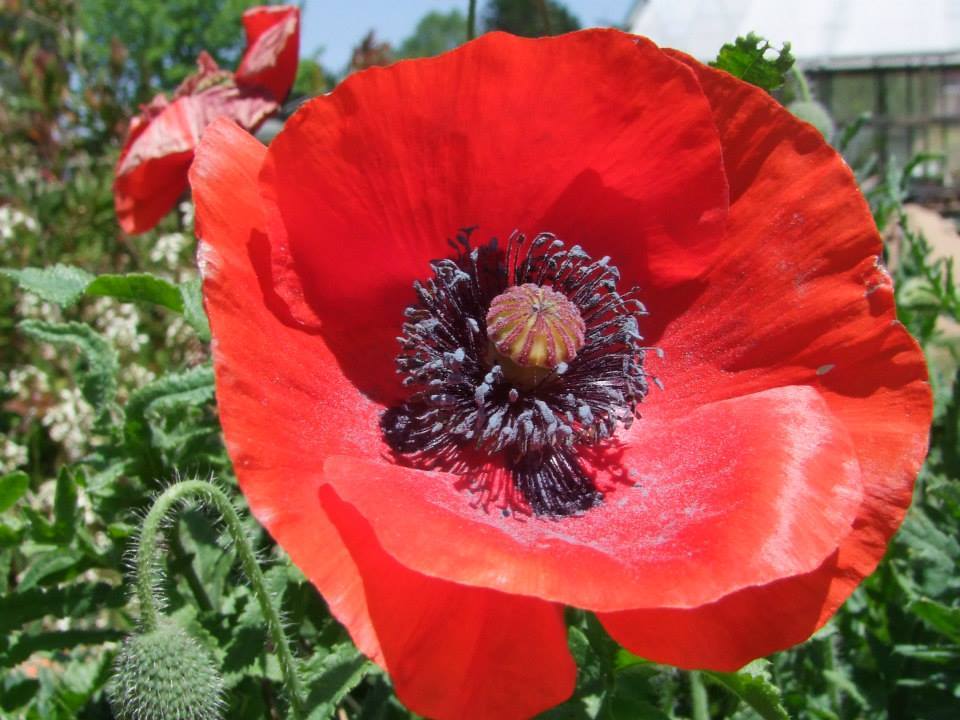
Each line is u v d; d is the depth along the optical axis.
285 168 0.08
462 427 0.09
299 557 0.07
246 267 0.08
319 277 0.09
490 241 0.09
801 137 0.09
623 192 0.09
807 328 0.09
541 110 0.08
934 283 0.17
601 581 0.06
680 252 0.09
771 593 0.07
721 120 0.09
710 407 0.09
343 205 0.09
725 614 0.07
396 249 0.09
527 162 0.09
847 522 0.07
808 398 0.08
